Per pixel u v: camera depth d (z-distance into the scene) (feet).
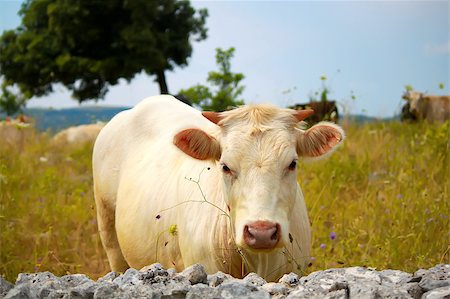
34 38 100.27
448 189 22.67
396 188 23.44
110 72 98.94
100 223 20.40
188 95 47.93
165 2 103.60
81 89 105.50
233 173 12.91
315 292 9.55
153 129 18.83
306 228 14.85
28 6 106.83
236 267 13.75
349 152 32.07
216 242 13.76
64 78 100.17
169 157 16.96
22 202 25.29
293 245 14.05
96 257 21.62
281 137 13.01
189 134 13.74
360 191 25.77
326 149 13.88
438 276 9.80
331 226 21.40
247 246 12.05
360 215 21.72
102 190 19.84
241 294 9.32
